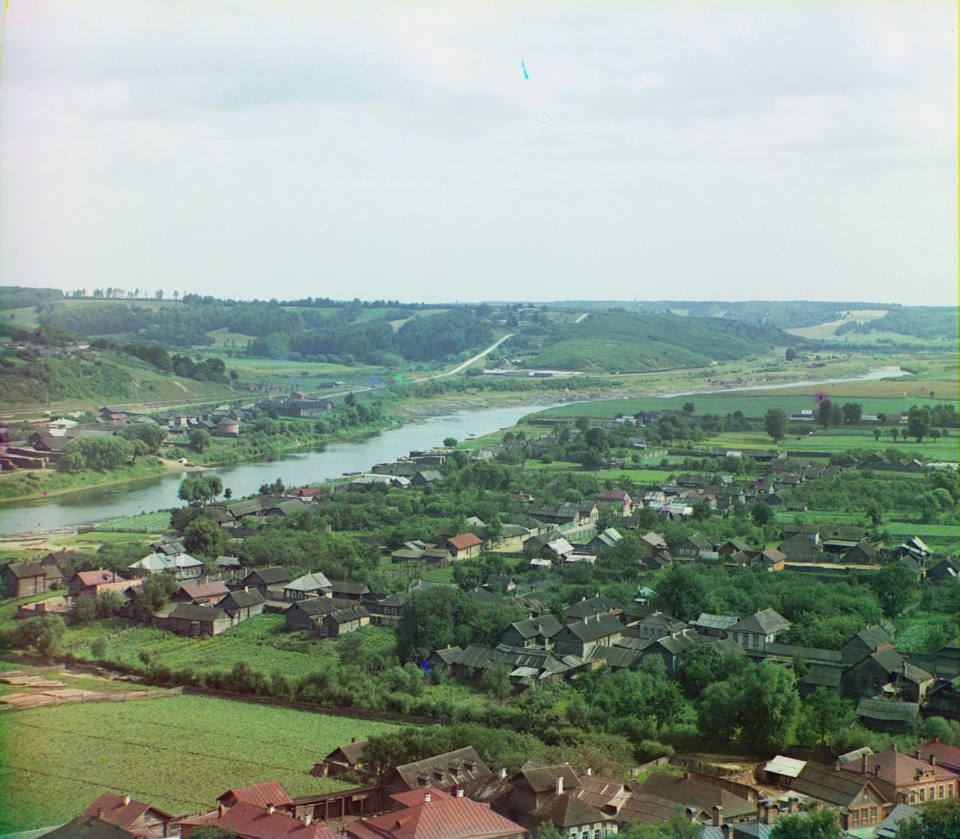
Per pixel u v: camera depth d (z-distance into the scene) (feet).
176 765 387.14
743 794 346.13
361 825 309.42
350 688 467.93
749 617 506.89
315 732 424.87
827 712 396.37
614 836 306.96
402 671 483.51
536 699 435.94
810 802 333.83
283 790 341.21
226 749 403.75
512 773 350.64
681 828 305.32
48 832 318.04
